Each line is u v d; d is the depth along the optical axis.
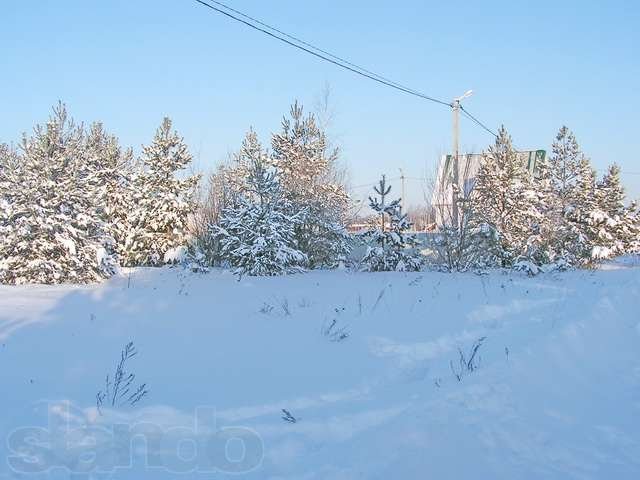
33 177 16.50
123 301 11.79
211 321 9.63
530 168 36.88
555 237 24.22
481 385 6.13
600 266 25.83
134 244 22.11
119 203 22.66
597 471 4.15
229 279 16.59
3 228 16.19
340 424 5.12
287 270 18.17
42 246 16.22
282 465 4.27
